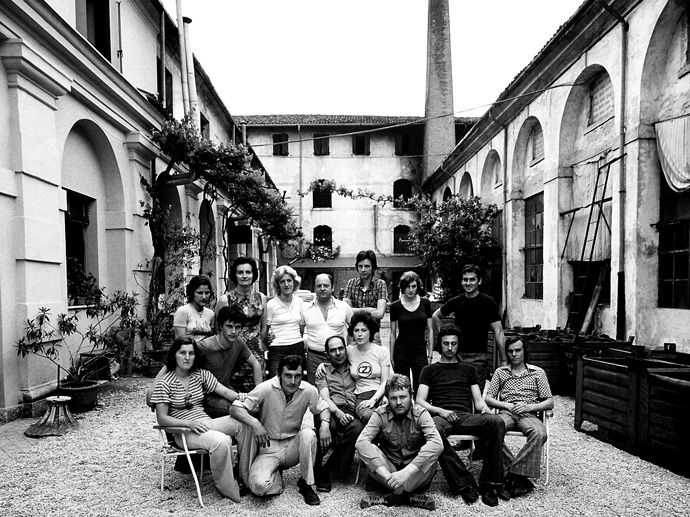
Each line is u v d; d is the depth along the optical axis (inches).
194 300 209.9
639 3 295.3
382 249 1115.9
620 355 243.6
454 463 159.8
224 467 151.9
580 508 149.3
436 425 166.6
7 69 230.4
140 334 330.0
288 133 1128.8
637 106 298.2
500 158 563.2
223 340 176.9
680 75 274.2
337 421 172.6
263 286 994.1
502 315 545.3
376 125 1107.3
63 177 297.4
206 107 623.2
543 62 413.7
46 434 210.4
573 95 386.0
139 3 394.9
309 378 210.8
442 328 185.0
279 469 162.7
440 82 1094.4
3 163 228.7
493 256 571.8
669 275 288.2
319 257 1052.5
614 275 317.1
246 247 860.6
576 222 390.9
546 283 426.6
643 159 296.2
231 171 416.2
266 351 217.0
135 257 364.5
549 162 422.6
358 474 170.2
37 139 245.3
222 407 171.3
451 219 596.7
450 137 1088.2
